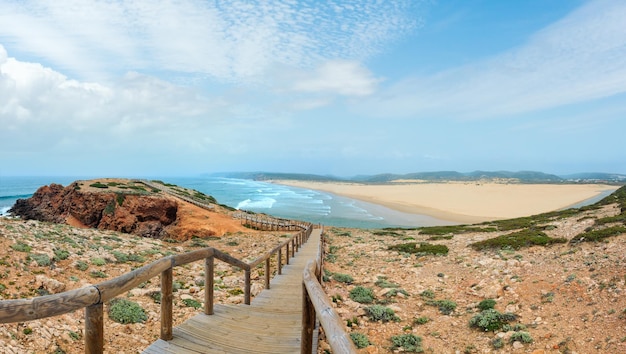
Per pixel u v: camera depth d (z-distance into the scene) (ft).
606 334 27.32
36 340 22.49
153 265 15.15
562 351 26.99
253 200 339.98
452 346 30.73
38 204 155.53
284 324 22.30
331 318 10.06
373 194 408.05
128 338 25.71
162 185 185.98
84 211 133.59
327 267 62.23
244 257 68.64
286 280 42.88
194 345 17.08
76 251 48.06
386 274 56.85
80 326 26.48
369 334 33.55
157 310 31.91
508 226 104.99
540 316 33.45
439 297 44.16
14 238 44.65
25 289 31.14
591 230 62.44
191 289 39.70
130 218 127.03
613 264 40.19
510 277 45.55
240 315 23.44
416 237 105.70
